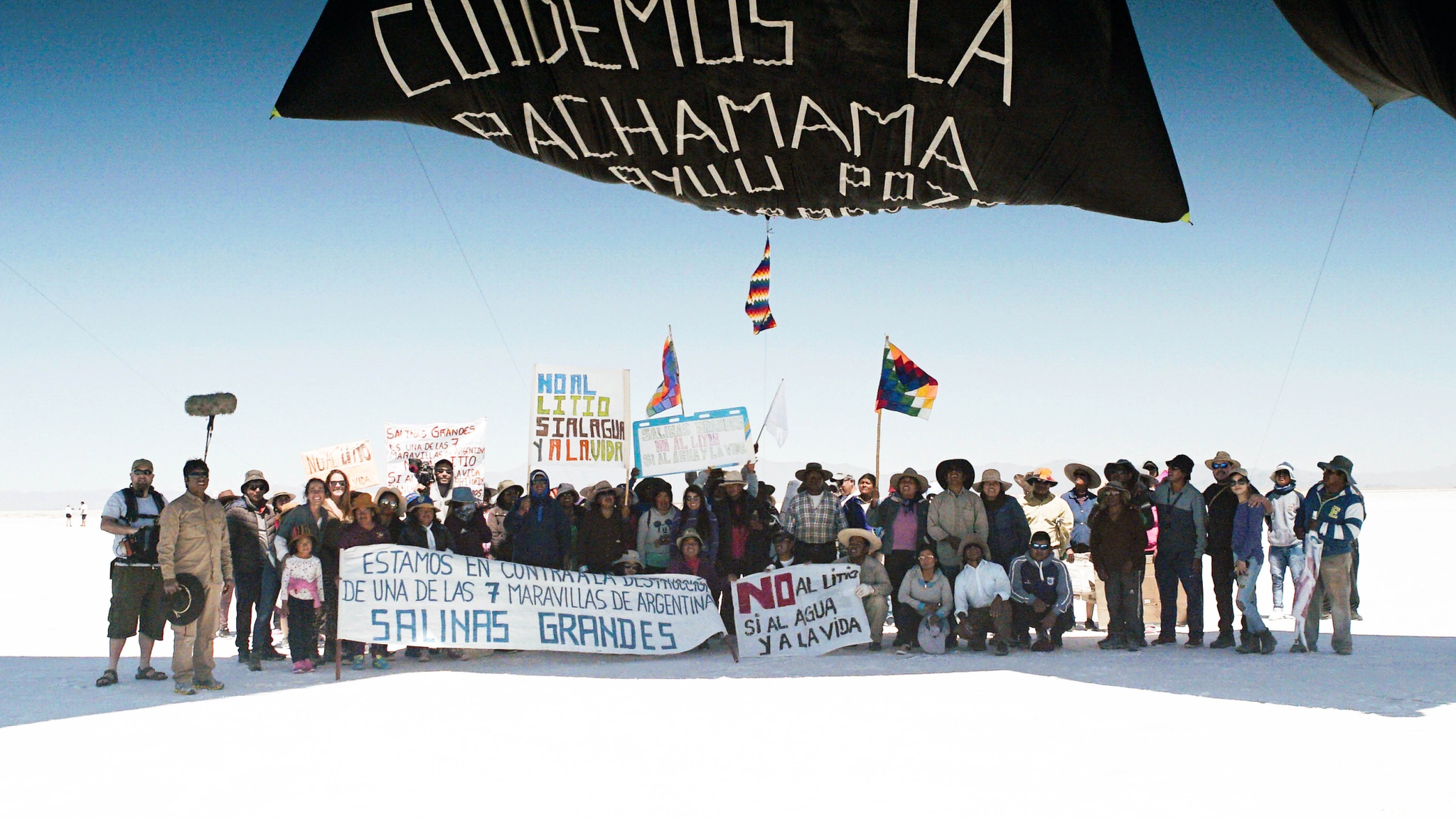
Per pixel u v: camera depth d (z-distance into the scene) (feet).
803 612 46.34
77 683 38.58
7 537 210.18
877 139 28.19
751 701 34.19
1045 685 36.19
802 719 31.09
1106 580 45.42
